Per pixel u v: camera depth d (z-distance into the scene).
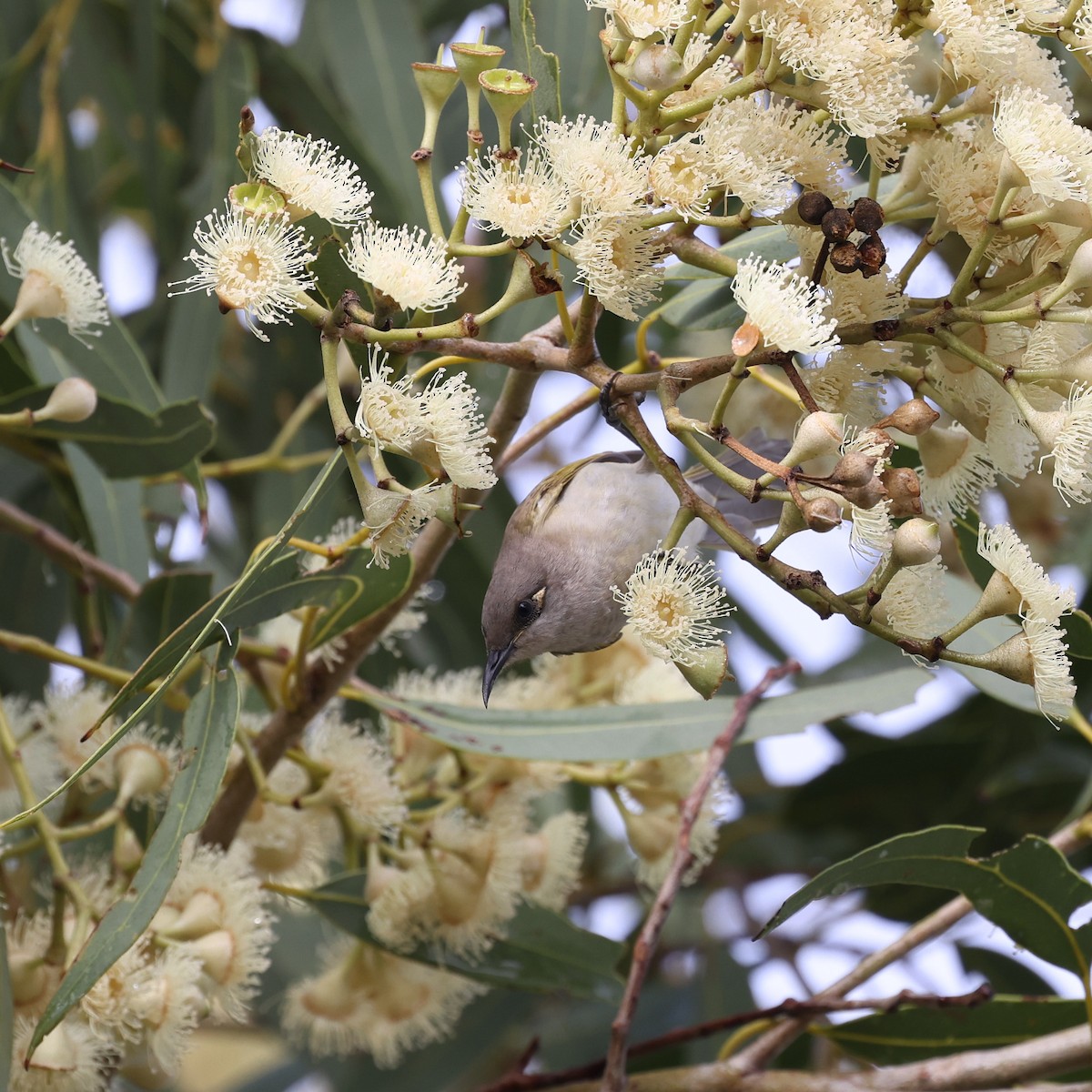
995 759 5.92
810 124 2.98
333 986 4.79
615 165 2.84
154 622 4.76
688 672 2.73
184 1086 8.52
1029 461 3.06
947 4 2.89
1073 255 2.79
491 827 4.49
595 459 4.99
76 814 4.42
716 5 3.28
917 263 3.07
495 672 4.63
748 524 4.81
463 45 2.95
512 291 2.98
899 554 2.65
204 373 5.69
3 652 5.80
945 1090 4.07
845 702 4.30
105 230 7.47
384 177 5.55
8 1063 3.32
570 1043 6.63
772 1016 4.23
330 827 4.90
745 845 6.79
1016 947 3.97
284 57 5.95
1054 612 2.78
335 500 5.89
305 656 4.11
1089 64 2.93
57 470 5.52
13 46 6.51
